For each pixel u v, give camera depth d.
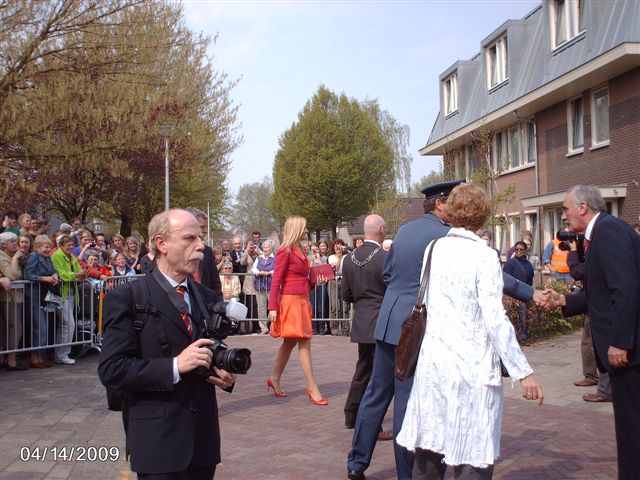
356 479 4.64
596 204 4.11
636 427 3.74
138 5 14.70
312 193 43.53
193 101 23.25
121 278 10.34
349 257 5.79
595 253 3.93
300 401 7.08
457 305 3.34
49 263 8.77
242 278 13.16
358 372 5.93
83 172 20.42
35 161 14.67
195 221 2.94
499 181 24.11
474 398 3.25
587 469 4.85
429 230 4.40
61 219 26.20
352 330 5.75
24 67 13.48
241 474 4.82
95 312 9.82
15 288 8.38
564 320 11.77
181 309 2.85
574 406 6.79
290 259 6.93
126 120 15.20
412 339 3.52
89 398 6.92
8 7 12.80
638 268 3.83
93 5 13.79
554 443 5.49
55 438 5.52
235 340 12.11
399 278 4.47
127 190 24.20
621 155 16.84
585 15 17.88
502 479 4.67
